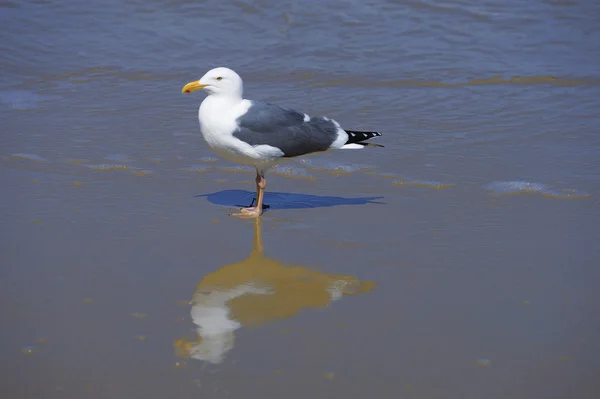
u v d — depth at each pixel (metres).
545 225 12.73
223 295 10.38
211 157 15.80
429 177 14.83
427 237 12.30
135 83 20.14
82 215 12.88
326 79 20.33
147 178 14.63
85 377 8.45
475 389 8.33
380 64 21.16
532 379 8.52
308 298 10.36
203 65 21.20
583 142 16.55
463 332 9.48
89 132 16.88
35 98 18.94
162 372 8.56
